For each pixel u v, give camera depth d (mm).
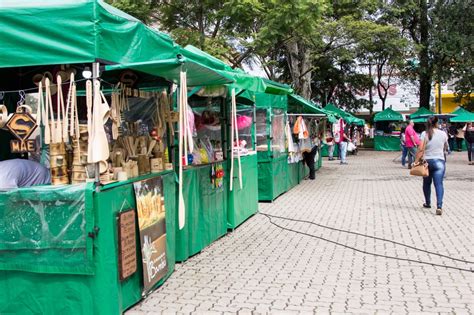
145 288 4824
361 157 28859
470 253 6664
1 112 4168
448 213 9672
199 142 7246
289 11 11445
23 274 4164
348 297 4977
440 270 5918
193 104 7590
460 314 4477
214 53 12555
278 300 4898
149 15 13016
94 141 3930
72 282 4078
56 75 4504
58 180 4199
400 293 5090
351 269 6004
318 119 19797
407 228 8359
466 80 31797
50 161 4223
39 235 4070
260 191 11531
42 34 3852
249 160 9375
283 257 6598
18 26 3873
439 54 31547
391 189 13719
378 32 22250
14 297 4191
